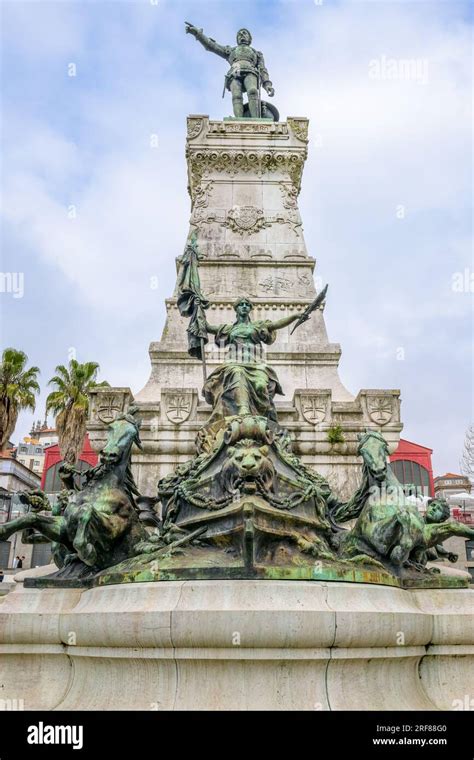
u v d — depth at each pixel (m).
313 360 14.40
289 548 6.29
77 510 6.68
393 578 6.30
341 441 11.95
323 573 5.72
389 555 6.69
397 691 5.38
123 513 6.89
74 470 8.08
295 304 15.41
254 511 6.14
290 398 13.86
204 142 17.66
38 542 7.42
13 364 29.34
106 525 6.63
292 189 17.38
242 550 5.89
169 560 5.98
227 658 4.91
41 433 63.22
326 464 11.91
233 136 17.72
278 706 4.88
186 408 12.12
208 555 6.07
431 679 5.71
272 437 7.91
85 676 5.55
